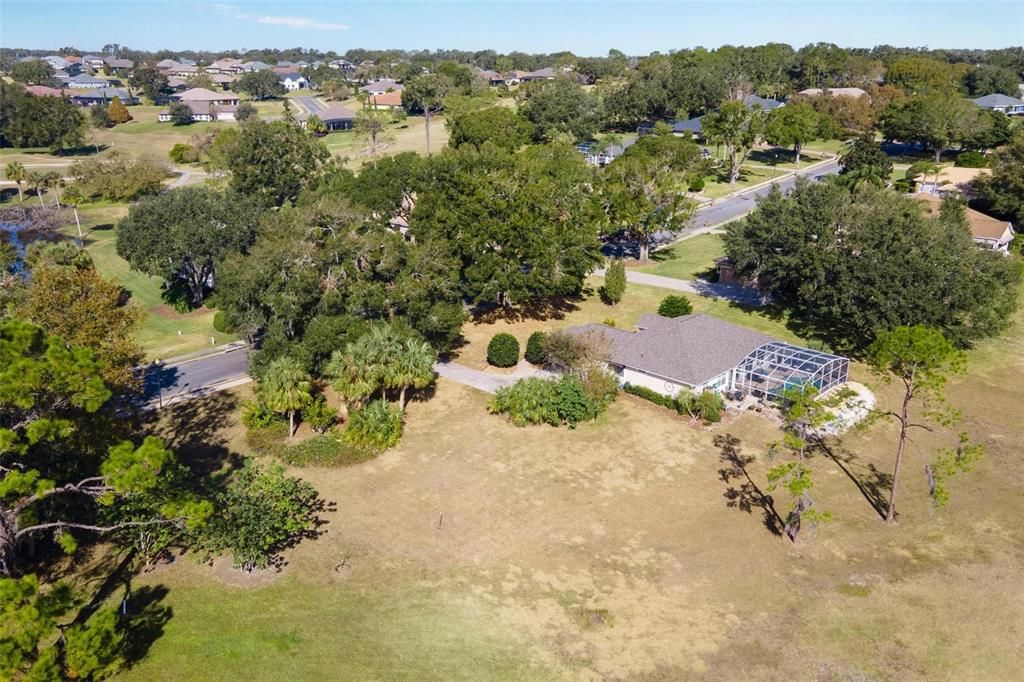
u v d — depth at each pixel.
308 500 36.91
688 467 40.09
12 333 27.03
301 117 182.38
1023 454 40.94
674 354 48.19
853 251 53.38
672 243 85.88
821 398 45.25
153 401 47.78
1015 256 73.69
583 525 35.19
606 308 64.94
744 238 61.97
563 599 30.42
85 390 27.23
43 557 32.59
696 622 29.16
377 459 41.03
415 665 27.03
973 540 33.78
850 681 26.27
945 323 49.28
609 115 154.38
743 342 50.19
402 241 52.72
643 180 75.00
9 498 28.41
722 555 33.03
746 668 26.89
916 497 37.22
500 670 26.86
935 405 46.44
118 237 65.81
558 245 58.16
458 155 68.50
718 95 152.88
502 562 32.66
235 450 41.81
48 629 22.00
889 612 29.48
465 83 195.62
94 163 107.50
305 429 44.03
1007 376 50.75
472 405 47.34
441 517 35.84
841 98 142.25
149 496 30.66
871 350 35.78
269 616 29.39
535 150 84.56
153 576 31.72
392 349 43.53
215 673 26.55
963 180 98.88
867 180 91.25
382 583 31.34
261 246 50.62
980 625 28.73
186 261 64.62
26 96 142.38
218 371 52.91
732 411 46.22
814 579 31.42
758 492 37.75
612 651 27.73
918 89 166.88
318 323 46.31
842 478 38.91
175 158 135.50
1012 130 118.19
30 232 93.44
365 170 78.38
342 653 27.56
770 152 139.12
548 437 43.34
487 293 56.19
